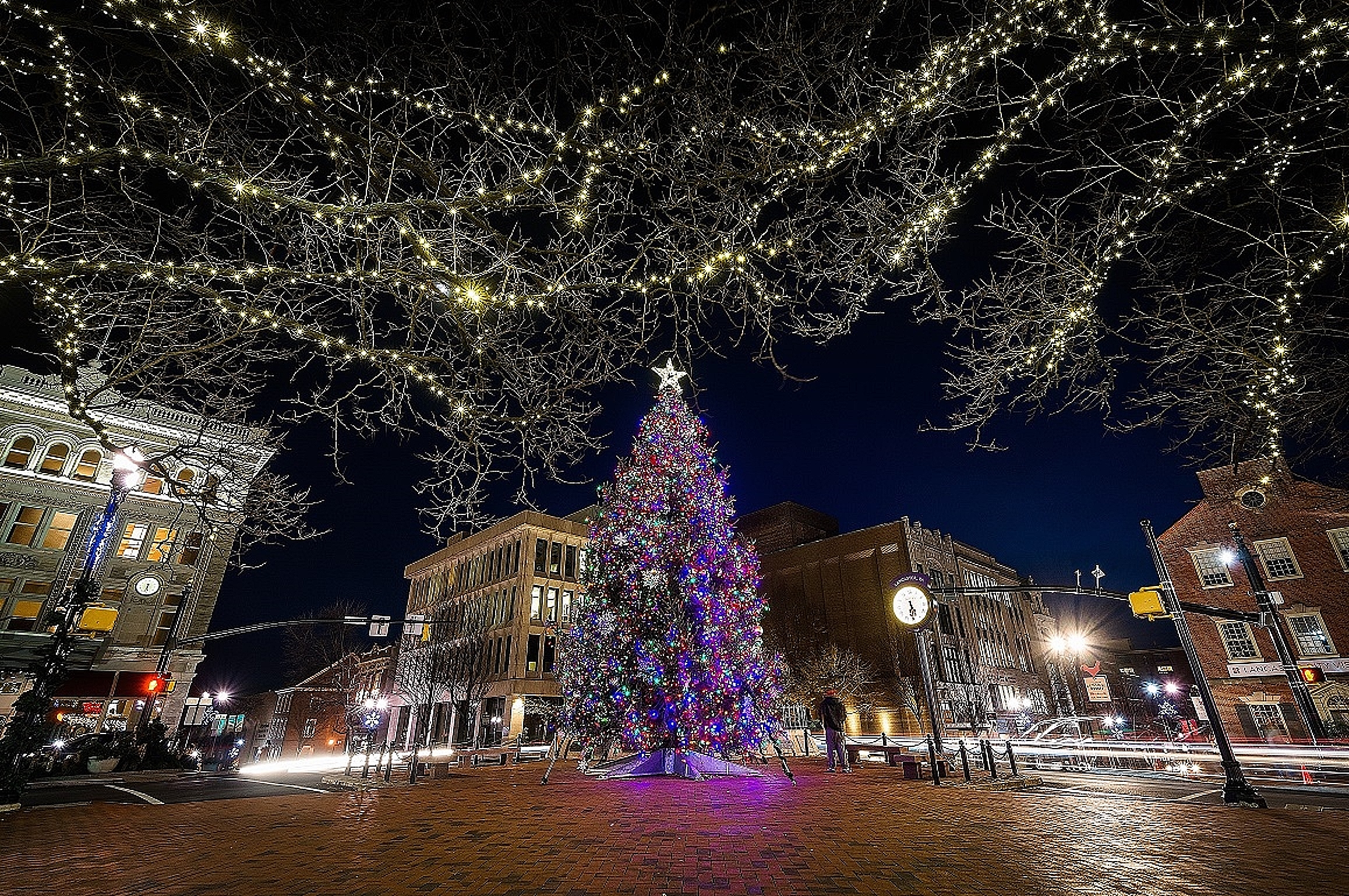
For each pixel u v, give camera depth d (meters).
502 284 4.04
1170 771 15.78
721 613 15.23
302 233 4.19
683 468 16.30
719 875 5.19
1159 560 11.68
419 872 5.43
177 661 29.47
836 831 7.01
